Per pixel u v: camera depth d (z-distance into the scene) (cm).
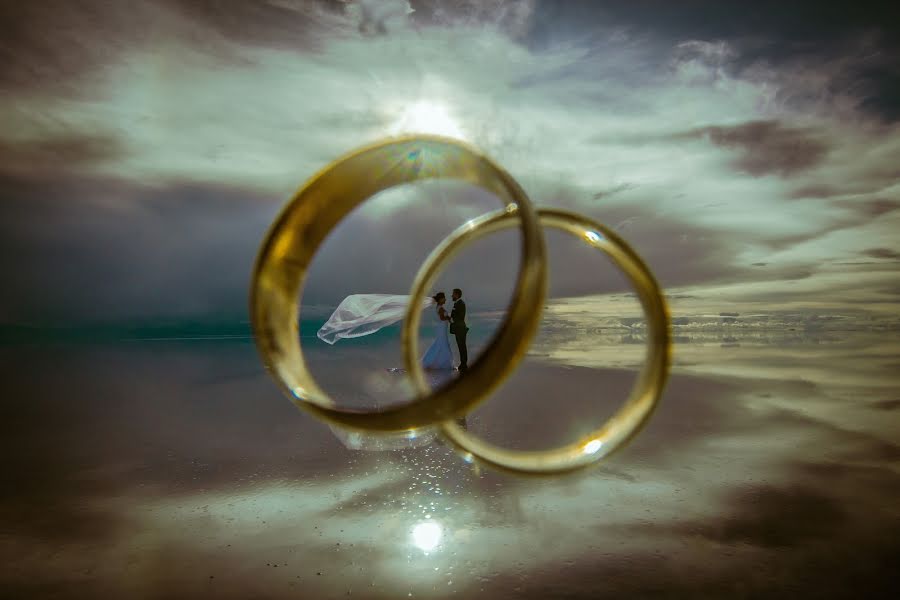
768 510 326
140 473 422
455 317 839
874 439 487
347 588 243
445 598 232
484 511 329
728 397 688
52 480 409
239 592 242
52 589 249
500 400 684
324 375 937
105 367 1202
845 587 239
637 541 285
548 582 244
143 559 277
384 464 431
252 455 468
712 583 243
